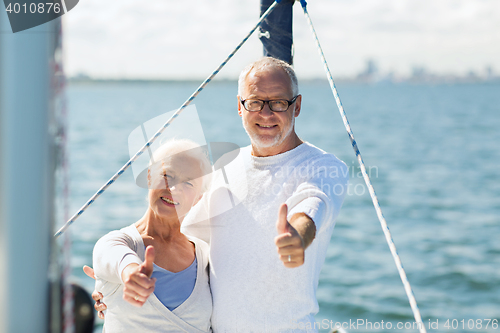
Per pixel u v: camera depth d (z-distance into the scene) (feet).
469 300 24.77
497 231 35.37
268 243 5.41
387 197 44.60
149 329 5.10
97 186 42.80
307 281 5.38
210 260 5.69
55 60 2.77
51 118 2.64
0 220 2.45
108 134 75.20
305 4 6.49
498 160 63.46
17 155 2.47
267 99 5.40
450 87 329.11
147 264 4.37
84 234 29.14
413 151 69.46
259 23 6.27
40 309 2.60
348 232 34.40
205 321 5.46
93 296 5.47
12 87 2.44
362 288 25.25
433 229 35.83
